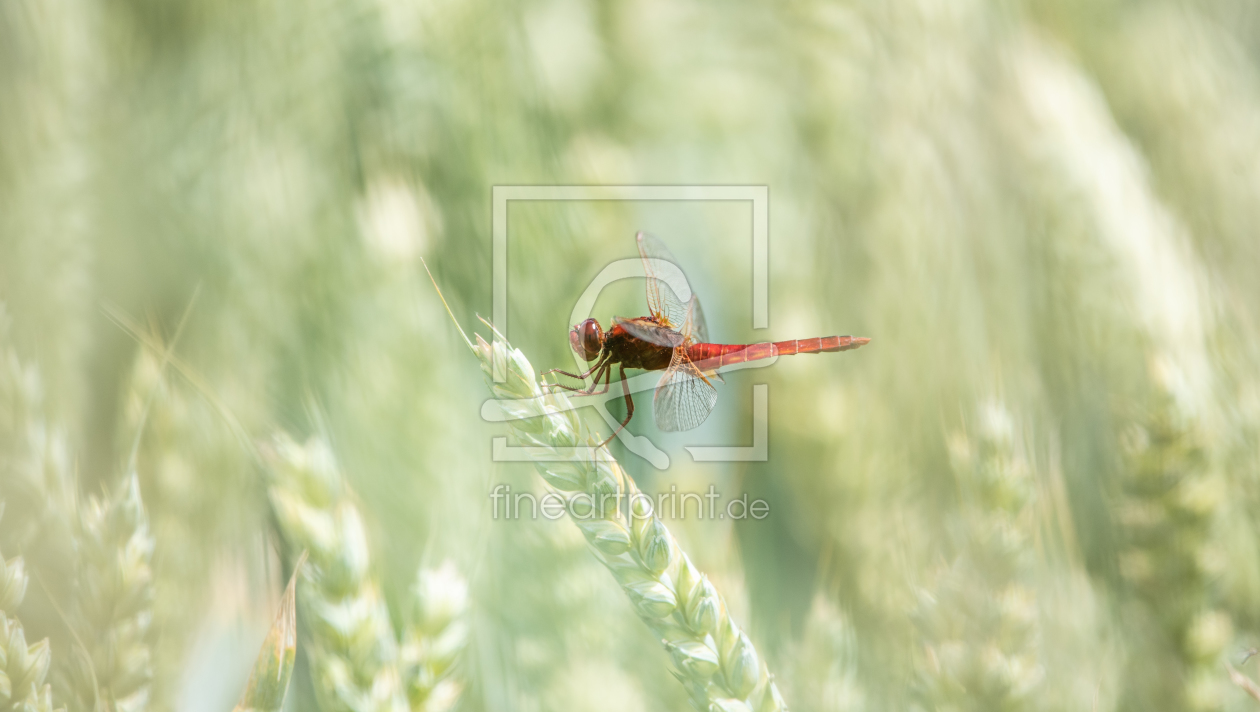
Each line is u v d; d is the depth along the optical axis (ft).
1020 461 1.95
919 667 1.95
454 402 2.05
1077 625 2.00
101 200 2.10
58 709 1.92
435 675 1.81
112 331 2.06
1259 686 1.96
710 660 1.87
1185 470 1.97
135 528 1.93
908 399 2.09
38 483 1.95
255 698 1.66
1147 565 1.98
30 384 1.96
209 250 2.09
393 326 2.07
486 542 2.01
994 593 1.94
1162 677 1.97
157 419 2.00
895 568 2.04
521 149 2.13
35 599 1.94
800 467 2.07
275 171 2.12
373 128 2.13
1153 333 2.07
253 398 2.04
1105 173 2.12
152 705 1.97
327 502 1.75
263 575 2.00
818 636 1.99
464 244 2.11
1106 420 2.06
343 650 1.72
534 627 2.00
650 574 1.89
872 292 2.12
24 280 2.06
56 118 2.10
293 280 2.08
